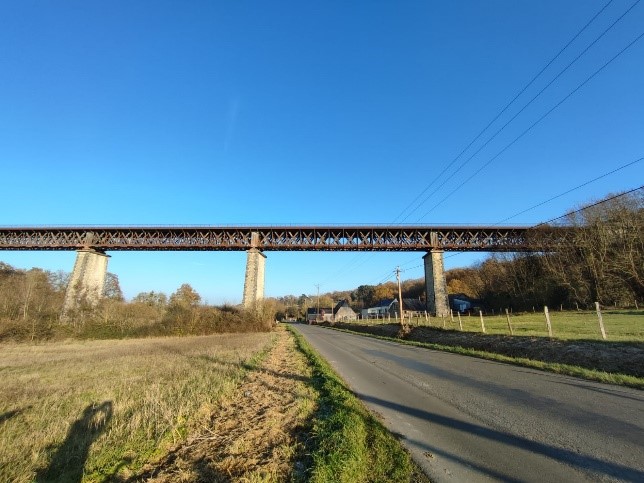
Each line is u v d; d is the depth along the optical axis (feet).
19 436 22.04
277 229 218.59
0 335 129.39
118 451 19.24
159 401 28.96
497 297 238.48
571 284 173.99
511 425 22.80
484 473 16.19
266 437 21.38
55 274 260.01
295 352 73.36
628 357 43.70
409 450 19.04
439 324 122.83
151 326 161.07
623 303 151.64
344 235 220.02
